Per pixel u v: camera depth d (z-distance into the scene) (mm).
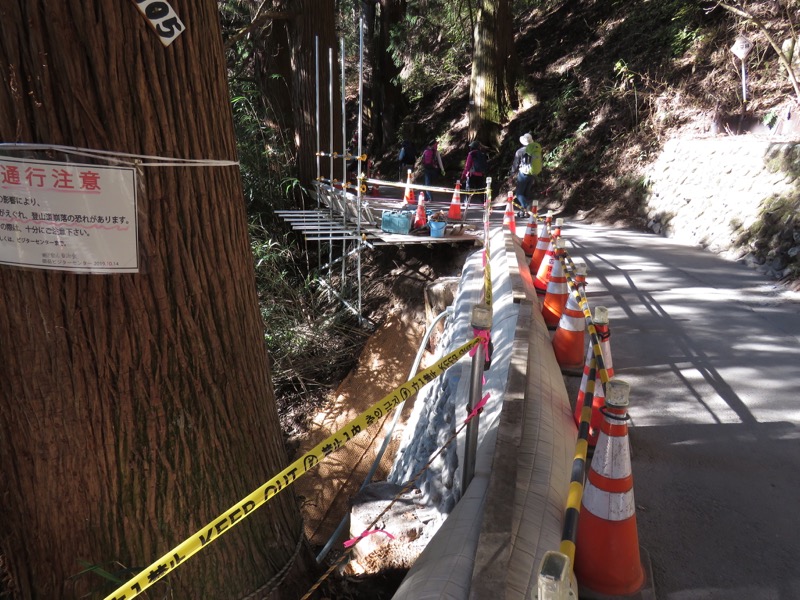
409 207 13836
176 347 2547
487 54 20969
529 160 13211
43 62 2148
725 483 3656
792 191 8812
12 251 2285
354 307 11344
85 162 2242
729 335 6055
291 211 13109
